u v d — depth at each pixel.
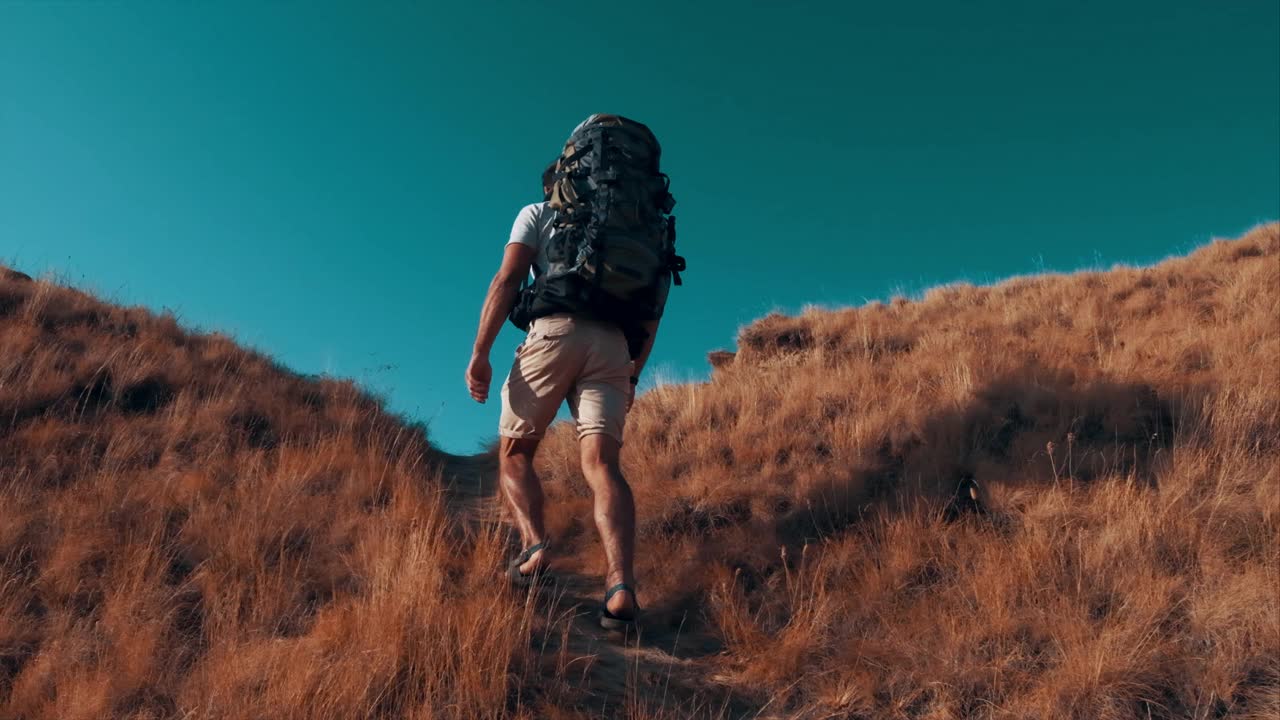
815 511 4.65
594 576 4.32
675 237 3.50
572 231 3.28
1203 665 3.06
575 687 2.97
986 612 3.49
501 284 3.37
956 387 5.80
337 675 2.68
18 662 2.84
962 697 3.06
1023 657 3.23
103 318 8.20
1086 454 4.68
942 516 4.39
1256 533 3.76
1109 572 3.64
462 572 3.76
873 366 7.24
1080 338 7.81
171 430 5.77
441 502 5.00
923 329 9.29
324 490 4.88
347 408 7.38
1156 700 2.95
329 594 3.53
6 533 3.61
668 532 4.66
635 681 3.04
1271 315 7.19
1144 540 3.82
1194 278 9.84
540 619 3.47
